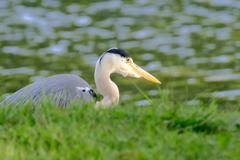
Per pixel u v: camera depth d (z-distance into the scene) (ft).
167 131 21.13
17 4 96.12
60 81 28.25
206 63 70.59
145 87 61.41
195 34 82.33
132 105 25.16
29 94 27.14
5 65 69.05
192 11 92.79
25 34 81.20
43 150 19.04
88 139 19.72
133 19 88.79
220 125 22.33
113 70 31.55
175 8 94.58
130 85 62.28
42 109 23.67
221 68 68.54
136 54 73.67
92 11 92.58
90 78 64.44
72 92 27.84
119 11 92.73
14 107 24.45
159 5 96.48
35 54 73.41
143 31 82.84
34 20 87.51
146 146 19.51
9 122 22.52
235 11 92.53
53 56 72.79
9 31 82.17
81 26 85.10
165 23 86.74
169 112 22.61
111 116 22.70
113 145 19.58
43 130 20.59
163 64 70.08
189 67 69.10
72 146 19.48
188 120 22.12
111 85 30.94
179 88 61.05
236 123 22.43
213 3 97.14
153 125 21.49
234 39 79.97
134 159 18.33
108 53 31.40
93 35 81.20
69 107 24.31
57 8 93.97
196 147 19.35
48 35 81.10
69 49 75.36
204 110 25.71
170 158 18.30
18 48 75.51
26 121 22.16
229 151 19.15
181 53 74.28
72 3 97.09
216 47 76.64
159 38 80.28
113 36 80.69
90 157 18.35
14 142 20.03
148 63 70.38
